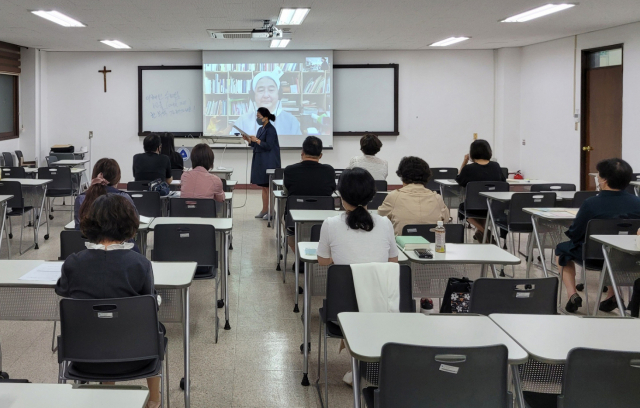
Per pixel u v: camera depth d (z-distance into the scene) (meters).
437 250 3.30
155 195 5.10
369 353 1.93
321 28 8.61
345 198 3.00
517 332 2.16
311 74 11.21
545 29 8.84
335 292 2.84
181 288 2.78
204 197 5.08
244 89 11.21
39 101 11.18
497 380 1.87
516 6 6.97
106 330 2.33
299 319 4.30
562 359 1.91
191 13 7.36
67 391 1.70
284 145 11.34
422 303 4.11
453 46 10.91
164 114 11.40
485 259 3.18
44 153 11.45
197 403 3.00
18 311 2.91
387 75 11.40
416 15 7.55
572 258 4.25
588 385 1.85
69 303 2.29
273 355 3.64
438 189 7.80
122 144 11.52
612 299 4.23
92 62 11.36
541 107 10.59
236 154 11.55
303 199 5.15
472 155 6.23
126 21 7.92
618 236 3.75
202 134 11.37
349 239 2.94
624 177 4.08
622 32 8.39
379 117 11.48
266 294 4.90
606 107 8.96
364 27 8.53
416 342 2.04
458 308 3.09
